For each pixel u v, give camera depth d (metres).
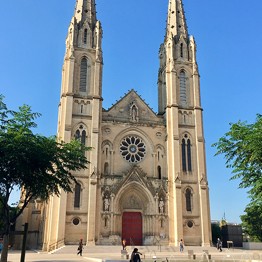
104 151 70.94
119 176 68.31
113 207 65.81
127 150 72.56
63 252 57.34
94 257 48.44
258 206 31.56
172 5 88.19
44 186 36.31
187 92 79.38
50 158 35.75
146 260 44.31
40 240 73.69
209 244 67.44
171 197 69.44
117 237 64.69
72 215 63.16
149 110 77.31
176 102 76.31
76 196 64.50
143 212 68.88
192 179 72.12
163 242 66.19
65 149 39.81
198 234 68.56
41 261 41.16
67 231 62.09
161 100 83.94
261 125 32.16
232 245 76.75
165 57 84.25
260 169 31.56
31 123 35.47
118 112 74.81
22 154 32.69
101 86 74.00
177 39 83.50
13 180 34.09
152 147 73.75
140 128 74.44
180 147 73.88
